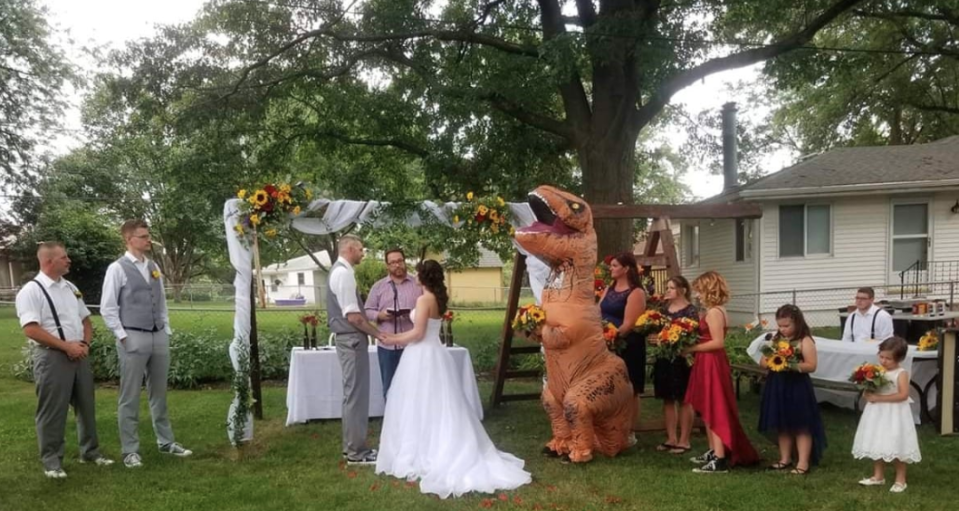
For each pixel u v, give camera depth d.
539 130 12.68
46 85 22.89
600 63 10.47
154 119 12.86
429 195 14.16
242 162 12.81
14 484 4.70
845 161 15.01
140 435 6.14
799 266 14.02
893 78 21.11
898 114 23.33
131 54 12.03
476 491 4.51
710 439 5.17
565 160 13.59
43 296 4.76
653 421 6.12
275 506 4.29
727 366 5.13
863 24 18.36
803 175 14.16
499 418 6.98
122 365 5.17
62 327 4.83
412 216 6.57
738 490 4.54
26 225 25.58
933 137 23.66
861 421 4.59
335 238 15.30
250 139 13.22
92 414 5.19
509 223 6.77
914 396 6.38
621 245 10.67
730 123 16.22
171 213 25.58
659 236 7.00
